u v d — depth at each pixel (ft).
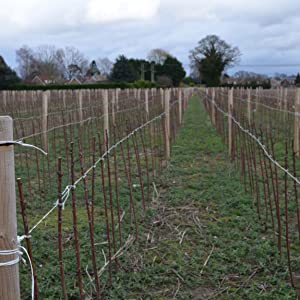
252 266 15.24
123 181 27.22
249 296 13.15
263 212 20.95
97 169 30.83
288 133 46.68
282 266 15.03
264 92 92.48
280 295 13.17
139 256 15.98
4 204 6.99
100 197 23.26
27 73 221.87
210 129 59.57
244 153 27.20
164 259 15.96
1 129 6.86
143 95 85.92
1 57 161.27
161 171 30.66
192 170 31.09
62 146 40.34
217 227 19.03
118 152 38.34
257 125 57.72
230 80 275.59
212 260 15.71
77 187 25.32
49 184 26.18
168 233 18.66
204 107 114.11
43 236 17.57
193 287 14.02
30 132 42.78
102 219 20.08
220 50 270.26
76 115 54.34
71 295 12.96
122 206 21.86
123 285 13.84
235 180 27.55
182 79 299.79
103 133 45.93
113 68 236.63
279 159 34.01
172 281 14.26
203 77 274.77
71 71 227.61
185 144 44.62
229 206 22.02
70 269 14.55
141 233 18.40
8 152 6.96
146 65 280.72
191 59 278.67
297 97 36.17
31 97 73.77
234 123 32.40
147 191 24.98
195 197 23.67
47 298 12.62
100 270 14.08
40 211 21.65
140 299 13.15
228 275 14.67
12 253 7.13
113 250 16.24
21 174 28.22
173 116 47.11
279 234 15.81
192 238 18.06
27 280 13.69
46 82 215.10
